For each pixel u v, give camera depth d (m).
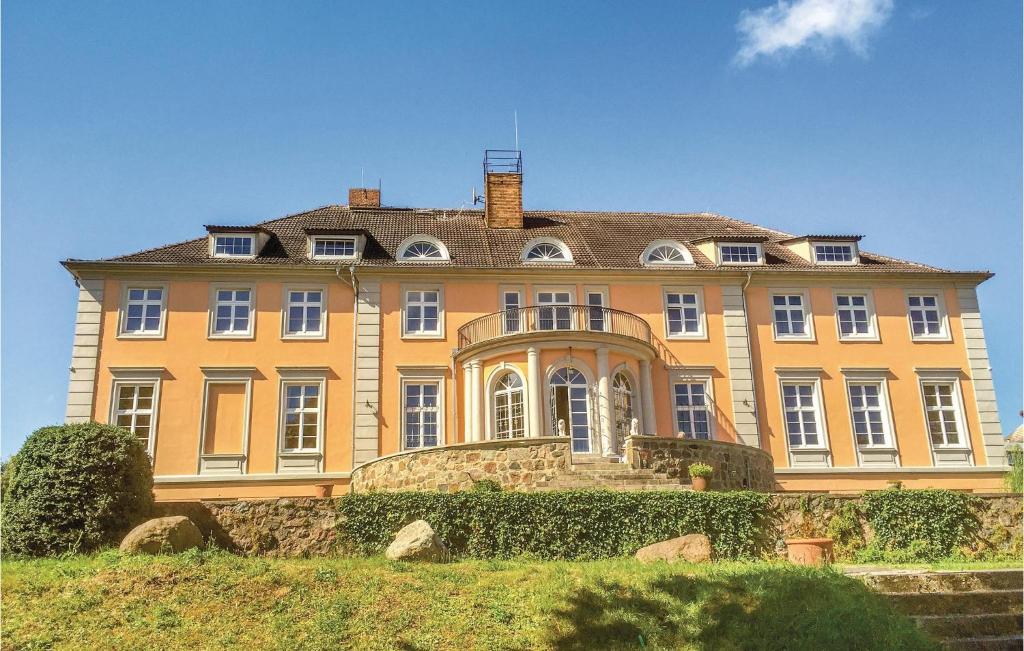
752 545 15.96
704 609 11.02
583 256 28.28
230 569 12.20
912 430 26.83
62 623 10.58
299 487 24.52
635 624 10.74
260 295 26.31
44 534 13.74
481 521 15.70
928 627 10.79
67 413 24.31
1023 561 15.44
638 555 14.59
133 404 24.80
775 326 27.77
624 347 24.42
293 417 25.34
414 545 13.60
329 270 26.52
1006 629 10.92
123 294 25.72
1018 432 31.38
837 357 27.50
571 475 17.72
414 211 31.70
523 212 32.31
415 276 26.95
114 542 14.17
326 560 13.44
